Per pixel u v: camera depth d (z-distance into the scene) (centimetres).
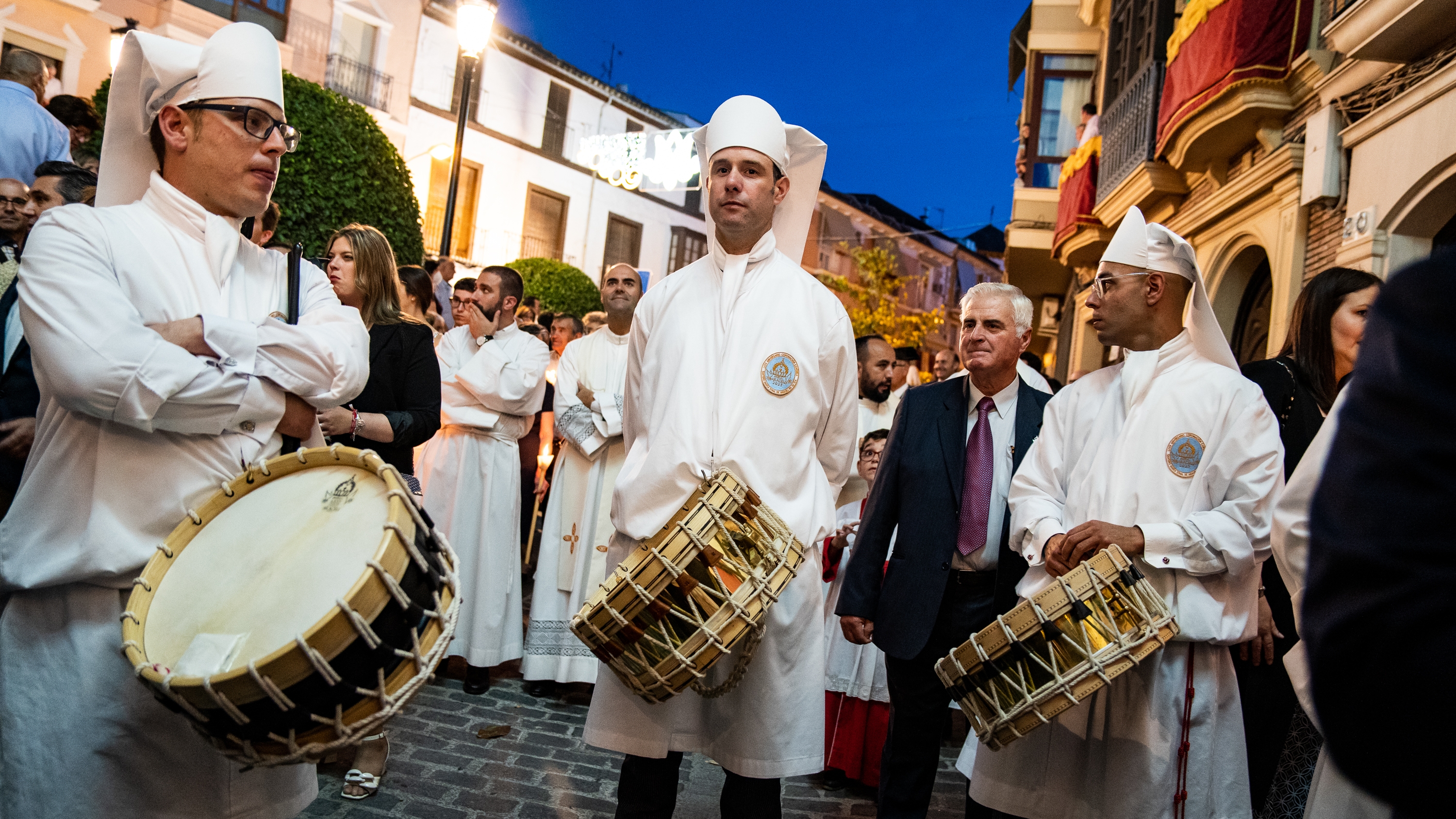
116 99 226
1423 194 596
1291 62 761
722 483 247
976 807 339
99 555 206
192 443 216
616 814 289
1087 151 1267
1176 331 304
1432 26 577
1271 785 315
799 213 317
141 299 214
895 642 346
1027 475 320
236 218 238
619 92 3170
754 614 241
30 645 214
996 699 269
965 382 376
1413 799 86
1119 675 259
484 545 520
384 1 2533
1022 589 304
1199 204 961
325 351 226
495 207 2900
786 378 282
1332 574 91
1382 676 86
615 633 244
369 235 423
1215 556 271
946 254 4844
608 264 3238
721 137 291
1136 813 273
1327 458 97
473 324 536
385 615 182
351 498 204
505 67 2880
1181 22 892
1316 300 339
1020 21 1770
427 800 361
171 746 214
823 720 286
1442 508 85
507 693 520
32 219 416
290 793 237
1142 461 290
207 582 197
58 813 206
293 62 2353
